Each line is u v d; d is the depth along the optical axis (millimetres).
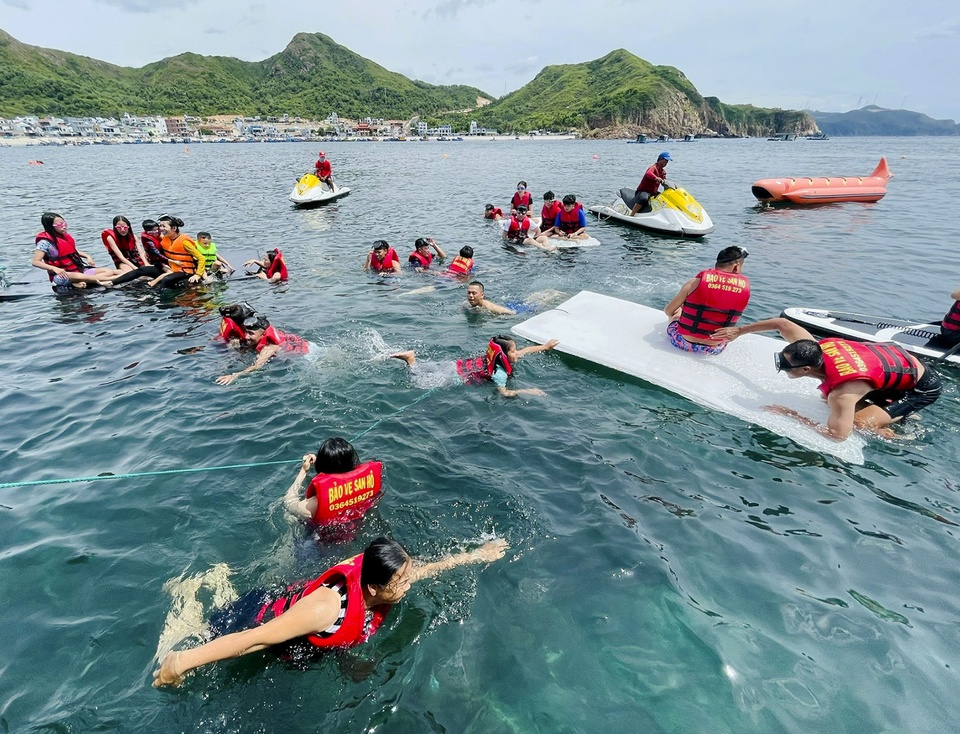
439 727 2365
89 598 3037
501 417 5082
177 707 2426
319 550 3389
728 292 5758
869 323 7012
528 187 23750
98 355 6484
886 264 10516
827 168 33094
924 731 2326
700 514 3789
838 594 3102
